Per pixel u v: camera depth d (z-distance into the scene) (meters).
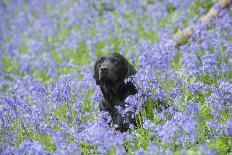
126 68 11.52
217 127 9.98
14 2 28.30
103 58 11.59
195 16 17.94
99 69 11.48
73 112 11.91
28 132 11.38
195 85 11.22
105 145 8.93
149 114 11.50
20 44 22.31
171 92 11.70
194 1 19.44
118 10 20.92
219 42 13.78
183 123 9.23
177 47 16.25
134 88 11.54
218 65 12.45
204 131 10.26
